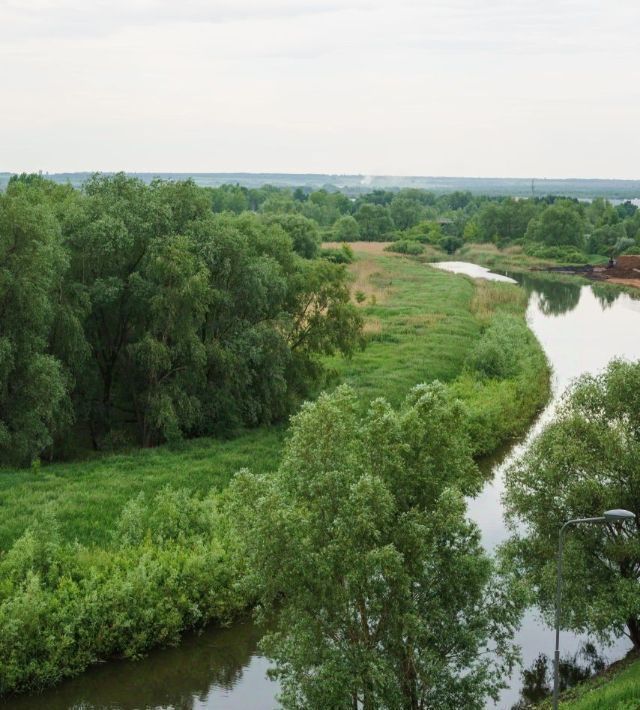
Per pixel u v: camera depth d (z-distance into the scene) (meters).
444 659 22.39
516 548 30.44
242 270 51.44
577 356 79.12
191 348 47.94
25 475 41.53
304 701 22.41
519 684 29.25
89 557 31.42
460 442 23.31
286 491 22.61
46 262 42.75
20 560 30.30
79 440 51.19
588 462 29.00
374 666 20.70
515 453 52.47
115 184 50.34
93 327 49.72
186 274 47.00
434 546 21.92
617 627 28.30
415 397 24.00
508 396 58.25
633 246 177.50
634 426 30.25
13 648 27.05
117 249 47.12
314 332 56.12
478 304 101.88
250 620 32.50
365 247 185.62
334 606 21.91
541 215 189.88
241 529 22.44
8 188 53.53
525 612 34.31
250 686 28.67
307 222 129.38
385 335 79.44
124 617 29.20
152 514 35.62
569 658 30.91
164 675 29.17
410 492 22.56
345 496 21.75
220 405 50.56
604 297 128.00
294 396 55.62
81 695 27.88
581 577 28.28
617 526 29.20
